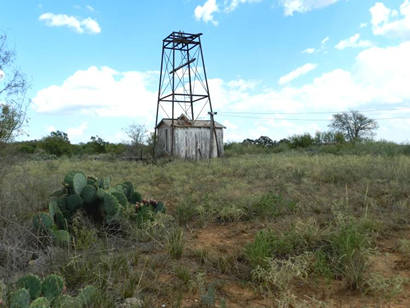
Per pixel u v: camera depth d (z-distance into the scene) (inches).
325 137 1093.8
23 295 105.0
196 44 839.1
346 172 388.5
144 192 361.7
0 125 284.0
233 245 196.1
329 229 193.6
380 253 173.0
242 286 145.8
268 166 500.7
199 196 319.6
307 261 157.8
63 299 112.8
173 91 792.9
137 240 199.0
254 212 259.9
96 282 136.8
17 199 233.5
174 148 773.3
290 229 201.6
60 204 214.5
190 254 182.7
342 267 153.7
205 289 142.6
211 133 787.4
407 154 657.0
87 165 614.2
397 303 129.6
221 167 518.9
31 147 896.3
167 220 238.4
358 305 128.3
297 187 337.7
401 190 287.7
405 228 211.6
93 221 217.5
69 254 164.2
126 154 844.0
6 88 295.0
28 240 179.0
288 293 126.6
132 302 123.5
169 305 128.6
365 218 211.9
